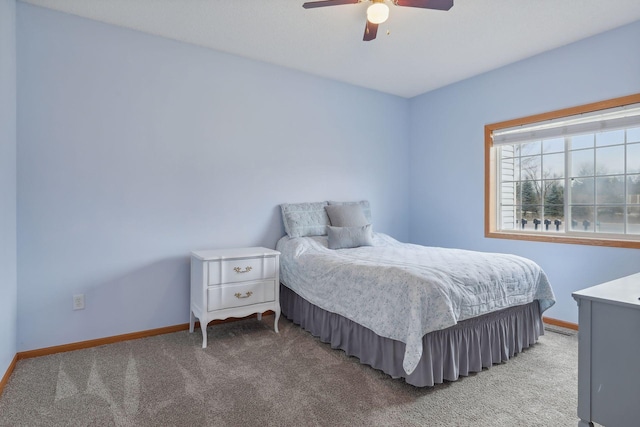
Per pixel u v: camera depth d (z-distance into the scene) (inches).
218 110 129.0
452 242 166.2
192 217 124.2
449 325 78.4
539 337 116.0
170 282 120.0
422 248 134.0
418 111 181.8
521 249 139.8
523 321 105.3
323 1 85.8
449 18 106.1
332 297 104.0
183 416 70.2
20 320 96.7
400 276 85.4
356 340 97.6
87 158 106.3
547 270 132.0
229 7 100.3
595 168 125.0
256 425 67.4
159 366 92.6
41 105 99.5
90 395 77.8
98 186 108.0
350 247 135.3
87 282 106.3
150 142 116.3
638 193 115.1
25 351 97.3
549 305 108.6
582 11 102.7
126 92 112.1
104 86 108.7
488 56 134.1
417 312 77.2
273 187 142.1
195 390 80.2
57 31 101.8
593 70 118.2
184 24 110.0
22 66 97.0
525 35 117.3
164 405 74.0
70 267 103.9
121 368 91.3
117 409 72.5
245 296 113.6
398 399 77.2
